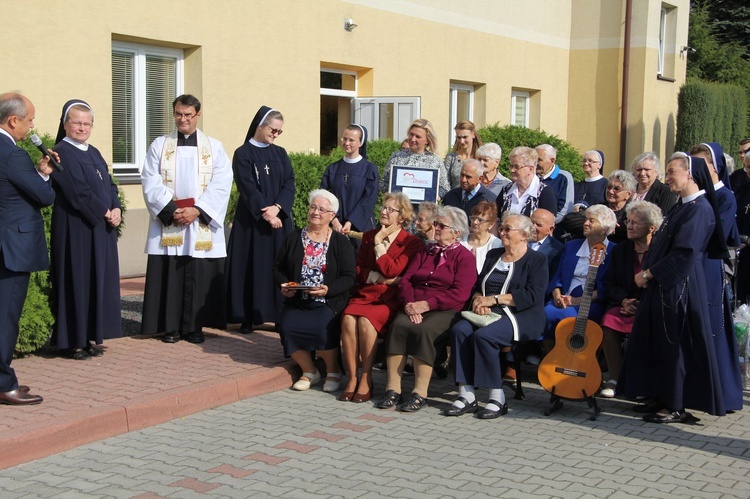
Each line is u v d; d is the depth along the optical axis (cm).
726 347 609
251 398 643
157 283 746
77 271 664
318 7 1316
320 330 652
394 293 659
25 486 460
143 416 565
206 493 454
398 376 634
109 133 1034
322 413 609
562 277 704
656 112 2097
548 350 700
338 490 460
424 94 1588
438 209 673
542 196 748
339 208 808
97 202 664
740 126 2406
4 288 541
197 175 741
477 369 611
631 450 541
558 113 2067
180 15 1101
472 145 863
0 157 532
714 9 2931
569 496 459
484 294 647
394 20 1490
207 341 766
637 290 666
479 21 1730
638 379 609
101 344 729
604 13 2031
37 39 949
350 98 1461
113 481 469
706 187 598
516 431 577
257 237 779
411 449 532
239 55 1188
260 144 789
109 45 1023
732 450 546
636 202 662
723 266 618
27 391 567
